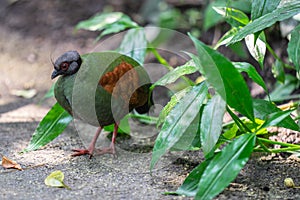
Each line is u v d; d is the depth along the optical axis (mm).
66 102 7891
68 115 8406
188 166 7773
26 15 15570
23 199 6535
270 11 7031
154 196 6613
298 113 8797
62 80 7887
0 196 6633
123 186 6977
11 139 9102
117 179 7250
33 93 12156
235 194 6691
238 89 6266
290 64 10500
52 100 11734
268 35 10938
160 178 7297
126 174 7441
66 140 9016
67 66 7777
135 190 6836
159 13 14453
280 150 7352
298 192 6797
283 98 9430
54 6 15750
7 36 14789
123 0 15531
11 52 14109
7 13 15789
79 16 15133
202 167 6586
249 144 6070
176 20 14211
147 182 7141
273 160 7988
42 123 8352
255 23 6844
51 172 7535
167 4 15023
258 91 10906
